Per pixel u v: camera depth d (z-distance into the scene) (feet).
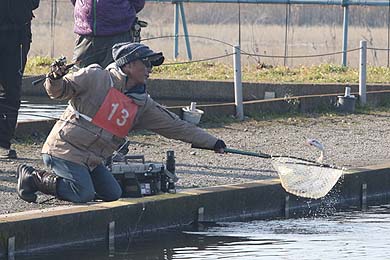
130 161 100.42
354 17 244.01
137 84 86.58
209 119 149.89
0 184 100.42
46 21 255.09
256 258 83.20
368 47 234.38
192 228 95.50
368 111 169.68
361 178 112.16
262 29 248.52
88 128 86.43
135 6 111.75
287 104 162.81
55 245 85.20
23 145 122.62
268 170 113.91
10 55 108.37
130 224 90.84
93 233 87.81
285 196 104.63
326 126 151.94
